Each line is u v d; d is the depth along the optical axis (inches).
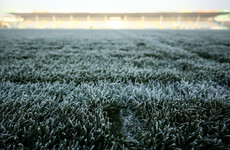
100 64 104.0
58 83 64.6
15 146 33.4
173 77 78.5
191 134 37.3
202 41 296.5
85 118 42.5
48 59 115.0
